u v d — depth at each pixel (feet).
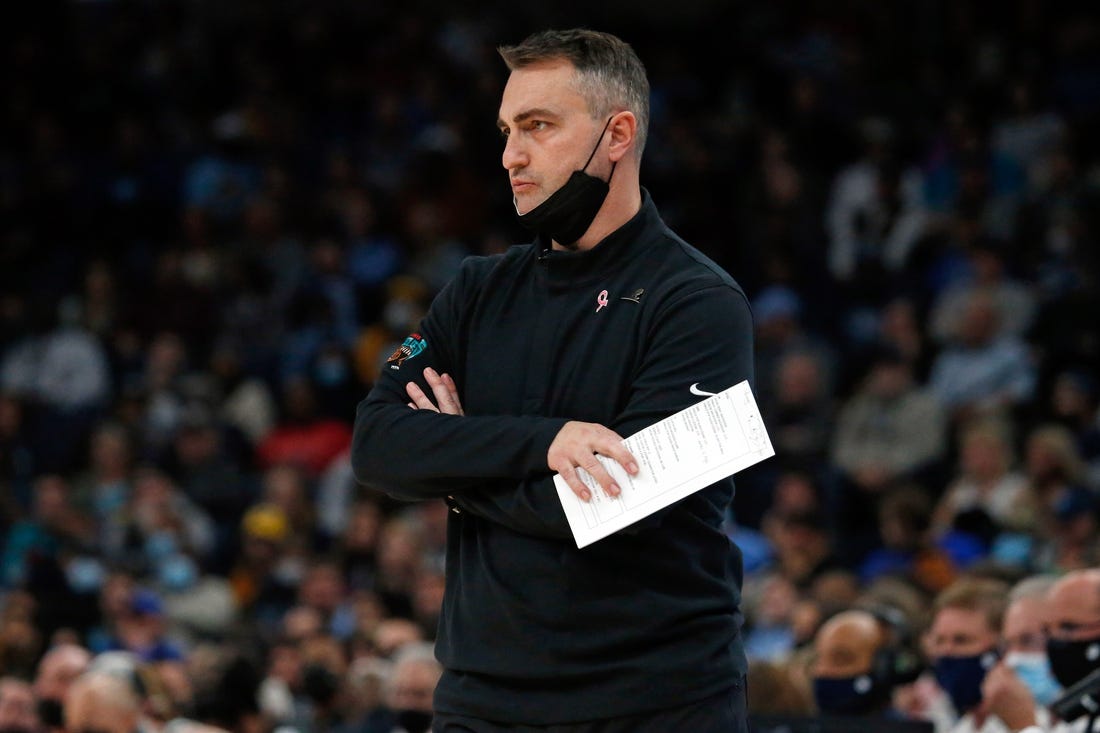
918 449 117.70
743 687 33.35
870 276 146.41
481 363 34.65
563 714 31.96
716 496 33.42
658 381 32.22
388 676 77.71
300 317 152.97
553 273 34.27
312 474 135.44
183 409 139.85
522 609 32.35
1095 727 42.68
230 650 77.20
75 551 117.80
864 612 55.62
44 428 143.02
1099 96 158.61
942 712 62.03
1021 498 96.53
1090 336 123.24
